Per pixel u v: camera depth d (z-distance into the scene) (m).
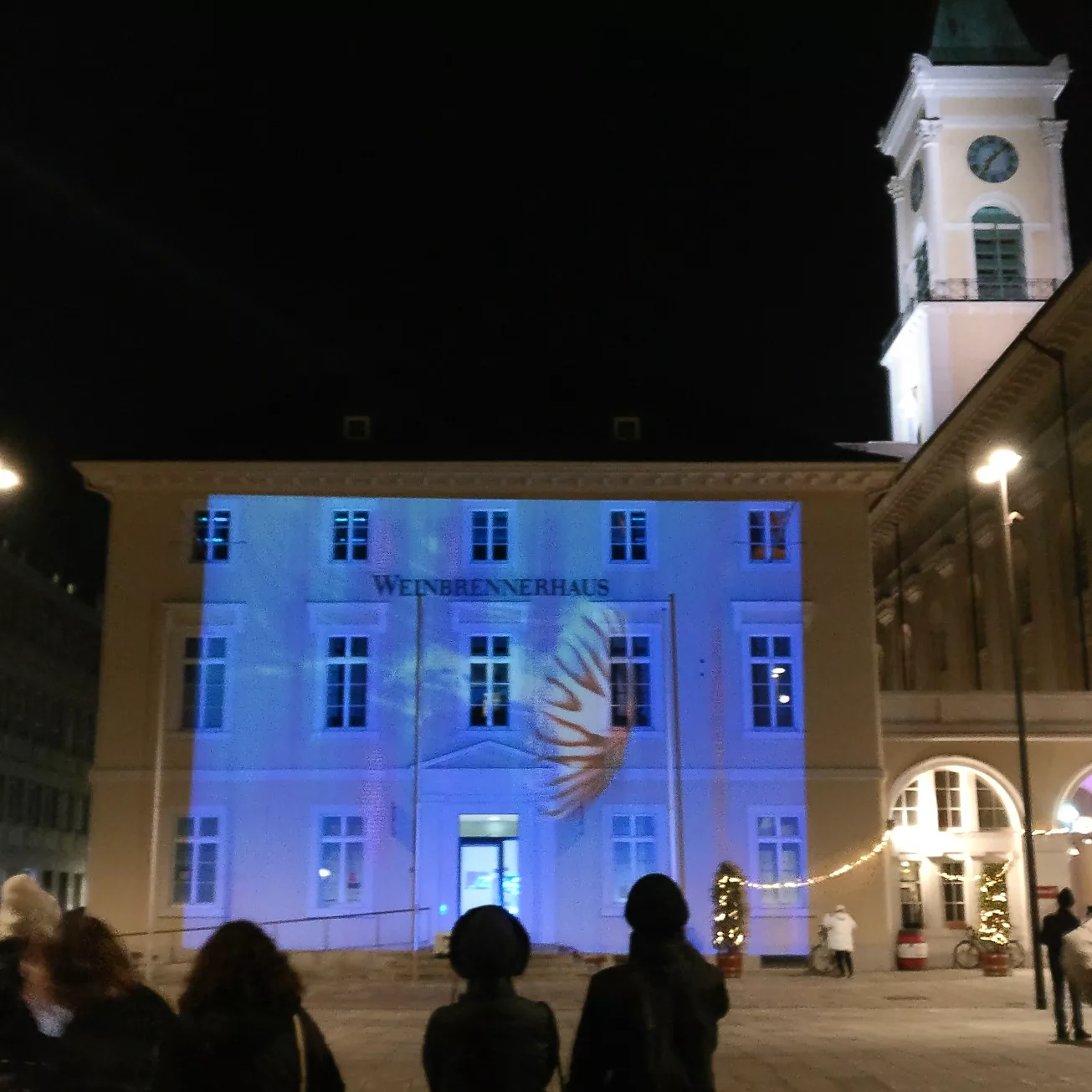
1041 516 42.84
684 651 34.09
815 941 32.62
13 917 7.25
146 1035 5.54
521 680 33.78
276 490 34.59
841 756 33.59
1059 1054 16.64
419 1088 14.03
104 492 34.75
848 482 34.84
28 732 61.25
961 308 56.66
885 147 64.56
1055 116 58.78
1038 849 33.34
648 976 5.79
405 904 32.50
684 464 34.47
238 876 32.69
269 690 33.62
